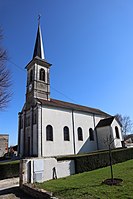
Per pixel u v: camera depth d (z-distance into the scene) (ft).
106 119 112.57
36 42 116.06
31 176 32.60
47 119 85.97
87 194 19.67
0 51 39.37
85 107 127.34
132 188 20.15
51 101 100.83
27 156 85.35
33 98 95.04
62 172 39.58
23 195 26.43
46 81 103.86
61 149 86.28
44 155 78.64
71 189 22.91
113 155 52.65
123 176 27.40
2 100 41.16
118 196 17.81
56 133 87.10
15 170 48.85
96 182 25.57
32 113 90.58
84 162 44.65
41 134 81.10
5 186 35.24
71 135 93.91
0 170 45.85
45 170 35.70
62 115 93.71
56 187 25.14
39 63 105.09
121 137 106.93
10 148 139.44
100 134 106.93
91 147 102.17
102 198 17.66
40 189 24.58
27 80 106.93
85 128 104.01
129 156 58.13
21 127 103.09
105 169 38.01
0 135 131.75
